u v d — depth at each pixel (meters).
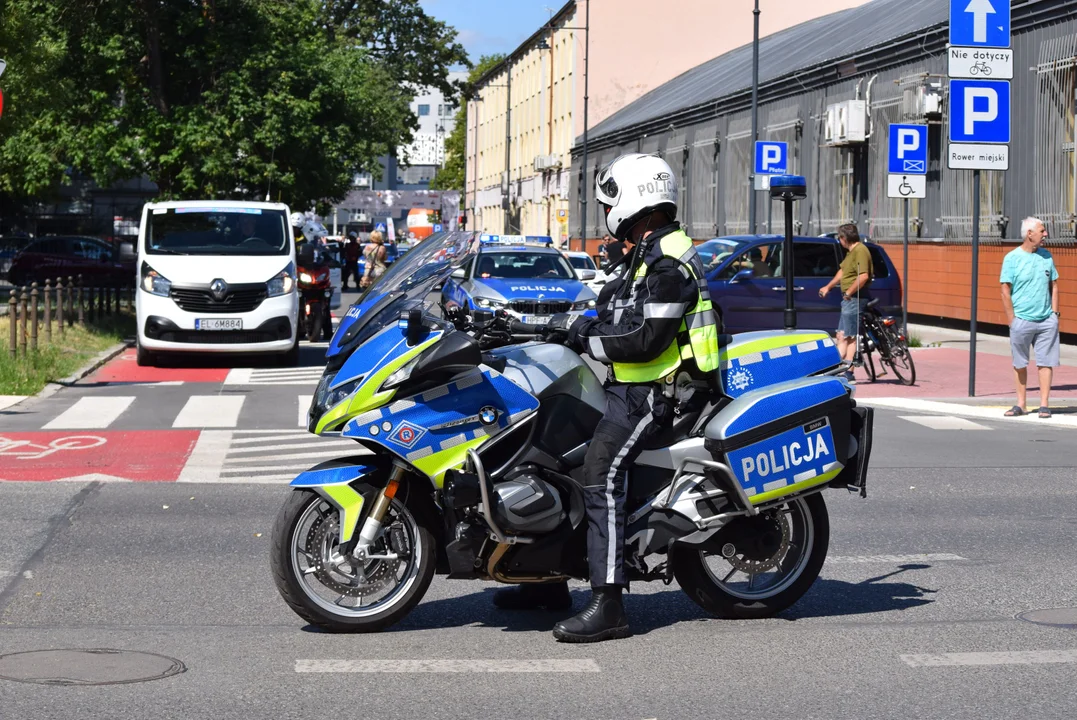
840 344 19.44
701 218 48.91
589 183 68.19
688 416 6.23
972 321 16.83
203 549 8.07
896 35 32.78
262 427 13.89
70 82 34.66
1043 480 10.95
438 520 6.21
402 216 95.06
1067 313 25.44
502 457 6.04
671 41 72.06
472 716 5.04
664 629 6.42
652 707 5.17
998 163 16.34
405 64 70.06
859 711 5.13
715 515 6.23
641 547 6.19
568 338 6.26
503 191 78.69
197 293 20.73
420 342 5.85
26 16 29.78
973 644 6.15
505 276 25.12
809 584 6.61
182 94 37.56
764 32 70.75
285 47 37.72
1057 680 5.57
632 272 6.04
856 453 6.52
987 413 15.55
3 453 12.02
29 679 5.44
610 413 6.05
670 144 52.84
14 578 7.30
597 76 72.50
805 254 24.14
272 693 5.30
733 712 5.11
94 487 10.25
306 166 38.72
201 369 20.89
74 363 20.41
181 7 36.06
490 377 5.95
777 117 40.94
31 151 35.38
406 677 5.55
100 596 6.93
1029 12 26.56
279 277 21.12
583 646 6.09
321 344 26.53
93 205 55.97
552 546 6.05
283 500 9.77
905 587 7.31
